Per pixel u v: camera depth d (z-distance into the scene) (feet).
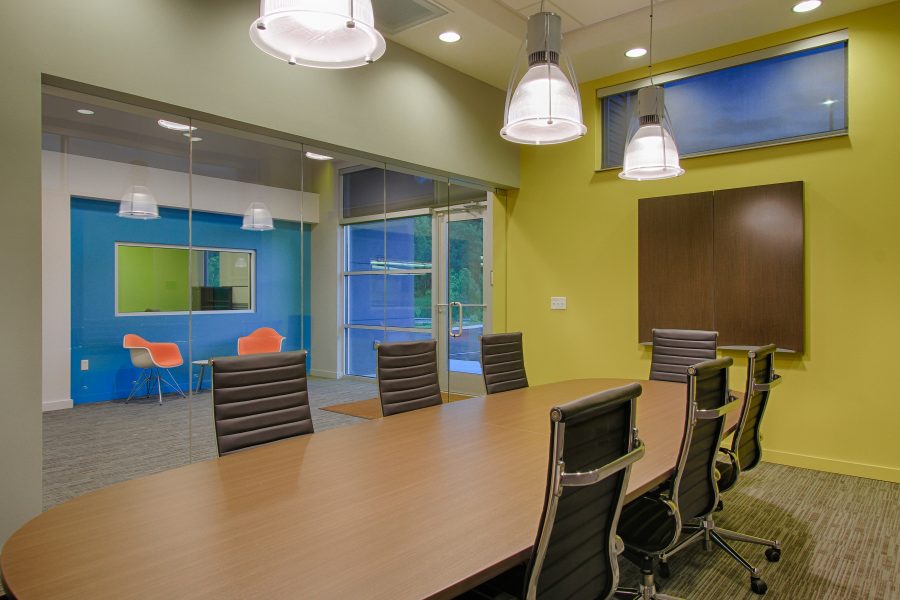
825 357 14.02
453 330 18.20
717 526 10.68
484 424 8.96
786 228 14.47
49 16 9.03
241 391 8.04
